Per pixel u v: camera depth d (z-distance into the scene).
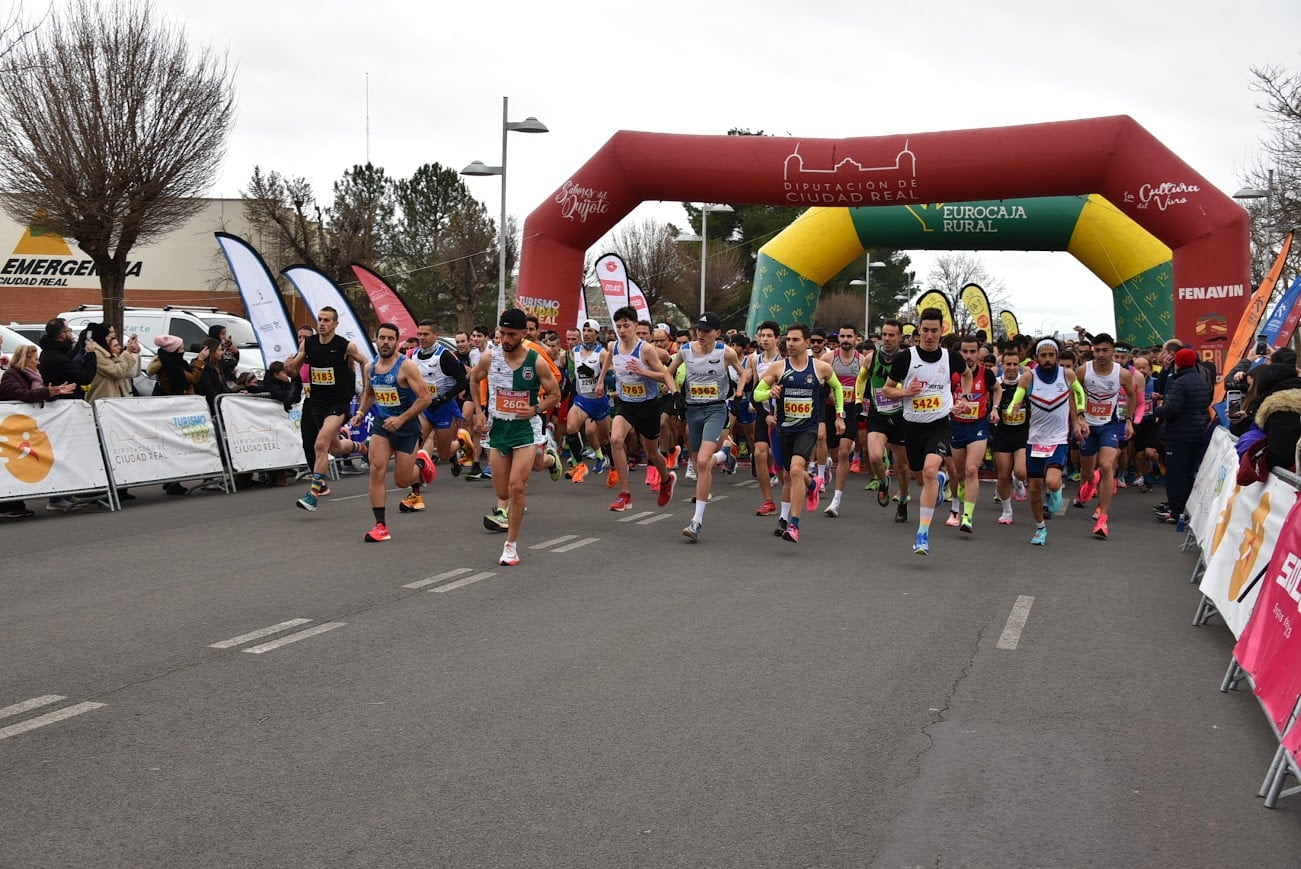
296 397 14.57
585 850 3.84
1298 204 24.33
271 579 8.23
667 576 8.61
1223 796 4.50
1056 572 9.30
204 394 13.34
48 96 24.70
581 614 7.27
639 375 11.64
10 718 5.10
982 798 4.39
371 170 54.66
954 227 21.52
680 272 51.03
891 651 6.55
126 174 25.45
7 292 39.66
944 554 10.02
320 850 3.80
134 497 13.00
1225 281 15.53
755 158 17.39
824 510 12.80
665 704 5.45
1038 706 5.59
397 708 5.31
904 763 4.74
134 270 43.03
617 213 18.64
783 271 22.52
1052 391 10.77
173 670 5.88
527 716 5.23
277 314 16.02
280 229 43.75
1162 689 5.96
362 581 8.20
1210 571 7.52
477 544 9.85
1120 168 15.87
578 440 15.02
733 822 4.10
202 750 4.73
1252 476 6.60
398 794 4.29
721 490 14.44
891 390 9.65
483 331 16.98
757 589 8.21
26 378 11.31
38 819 4.02
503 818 4.09
